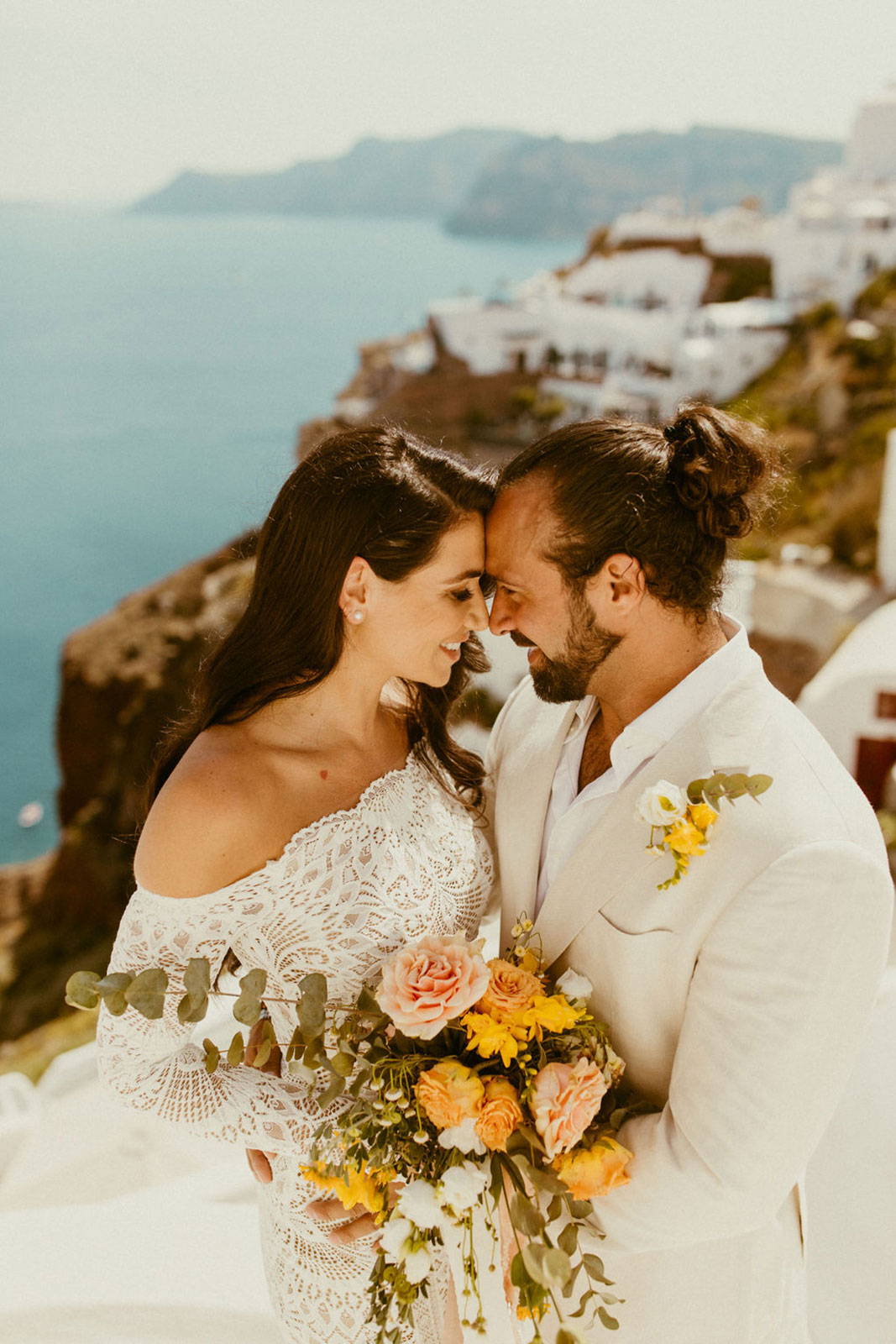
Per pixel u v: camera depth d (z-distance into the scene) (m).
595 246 41.72
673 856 1.52
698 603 1.62
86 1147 4.93
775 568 15.09
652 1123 1.58
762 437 1.59
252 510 1.84
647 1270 1.69
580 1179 1.52
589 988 1.62
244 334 174.75
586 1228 1.65
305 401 129.25
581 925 1.65
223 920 1.69
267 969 1.78
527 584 1.67
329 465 1.67
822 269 32.62
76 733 27.92
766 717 1.58
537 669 1.76
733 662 1.63
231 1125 1.71
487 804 2.07
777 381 27.69
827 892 1.42
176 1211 2.60
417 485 1.64
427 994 1.54
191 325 185.12
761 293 34.44
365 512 1.64
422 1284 1.86
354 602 1.70
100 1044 1.70
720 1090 1.46
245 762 1.68
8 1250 2.47
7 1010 22.31
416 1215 1.47
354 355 157.12
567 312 35.69
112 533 87.44
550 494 1.61
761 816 1.48
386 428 1.74
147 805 1.88
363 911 1.74
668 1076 1.65
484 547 1.72
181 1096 1.69
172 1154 4.89
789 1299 1.80
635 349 32.56
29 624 71.06
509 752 1.95
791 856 1.44
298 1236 1.88
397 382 39.19
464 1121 1.51
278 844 1.69
